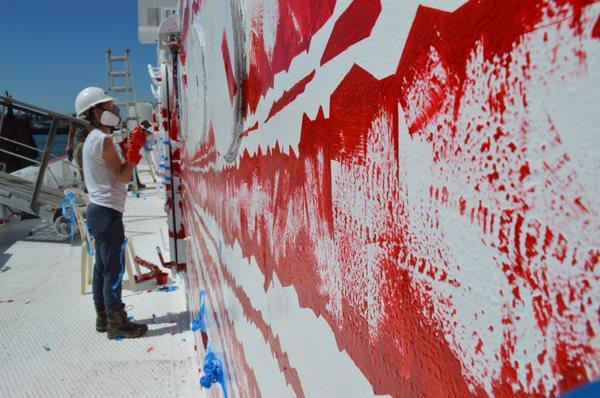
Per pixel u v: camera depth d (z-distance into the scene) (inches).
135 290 237.9
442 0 16.4
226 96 56.9
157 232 376.5
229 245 66.0
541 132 12.6
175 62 165.5
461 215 15.9
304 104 31.4
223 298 75.7
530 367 13.3
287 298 37.7
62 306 225.6
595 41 11.1
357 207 24.2
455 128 16.0
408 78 18.8
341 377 27.1
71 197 245.9
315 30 28.7
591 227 11.4
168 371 162.9
